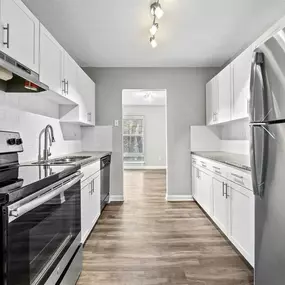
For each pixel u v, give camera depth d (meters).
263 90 1.69
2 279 1.01
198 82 4.61
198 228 3.21
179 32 3.13
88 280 2.04
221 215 2.88
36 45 2.04
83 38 3.29
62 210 1.70
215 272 2.16
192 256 2.45
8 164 1.96
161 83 4.61
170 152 4.63
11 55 1.64
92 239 2.87
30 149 2.58
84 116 3.71
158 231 3.12
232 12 2.64
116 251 2.57
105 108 4.59
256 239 1.85
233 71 3.18
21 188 1.14
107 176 4.26
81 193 2.46
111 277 2.09
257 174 1.77
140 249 2.61
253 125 1.79
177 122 4.62
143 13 2.64
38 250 1.31
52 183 1.50
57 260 1.59
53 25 2.91
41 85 2.00
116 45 3.54
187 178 4.63
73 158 3.10
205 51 3.80
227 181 2.67
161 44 3.51
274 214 1.62
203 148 4.61
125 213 3.85
